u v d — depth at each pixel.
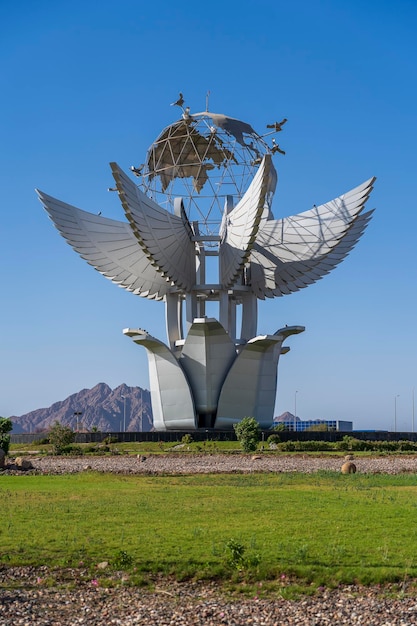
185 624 12.34
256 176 60.19
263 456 50.06
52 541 17.88
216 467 40.22
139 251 73.69
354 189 66.19
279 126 72.50
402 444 60.31
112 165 57.59
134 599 13.78
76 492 27.59
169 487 29.34
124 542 17.59
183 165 72.81
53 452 55.25
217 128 72.50
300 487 29.30
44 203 68.00
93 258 71.00
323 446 58.66
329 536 18.25
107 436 66.25
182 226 70.62
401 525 19.69
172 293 76.19
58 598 13.84
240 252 65.62
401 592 13.98
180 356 73.44
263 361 72.62
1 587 14.49
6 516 21.42
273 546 17.09
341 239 67.88
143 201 63.59
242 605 13.38
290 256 70.50
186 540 17.78
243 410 72.62
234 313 80.19
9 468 39.53
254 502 24.17
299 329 75.69
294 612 12.95
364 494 26.58
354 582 14.68
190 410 72.50
